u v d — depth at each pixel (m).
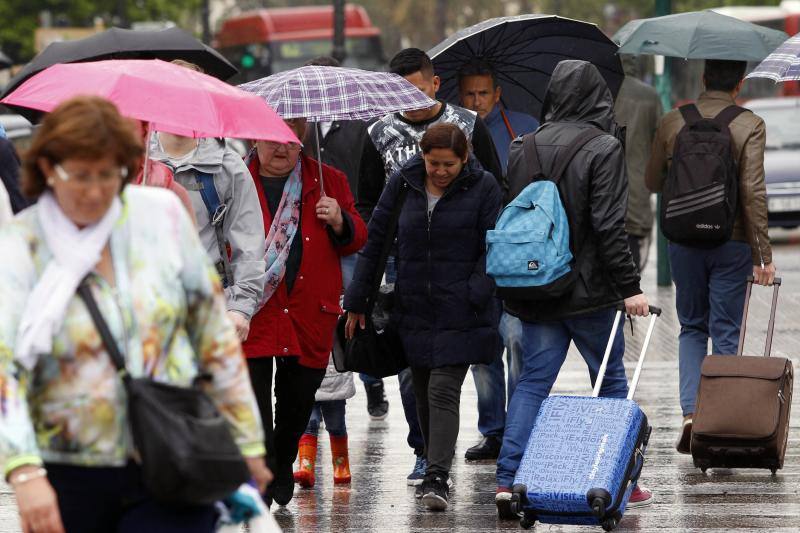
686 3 109.56
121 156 8.97
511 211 16.38
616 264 16.05
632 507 17.19
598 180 16.06
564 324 16.72
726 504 17.27
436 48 22.56
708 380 17.86
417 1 182.00
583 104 16.72
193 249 9.59
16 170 15.26
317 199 16.86
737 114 19.36
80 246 9.10
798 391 24.47
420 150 19.06
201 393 9.29
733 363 17.91
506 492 16.34
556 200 16.19
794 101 53.22
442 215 16.98
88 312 9.15
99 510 9.36
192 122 12.78
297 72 17.17
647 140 29.23
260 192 16.73
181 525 9.27
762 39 24.36
